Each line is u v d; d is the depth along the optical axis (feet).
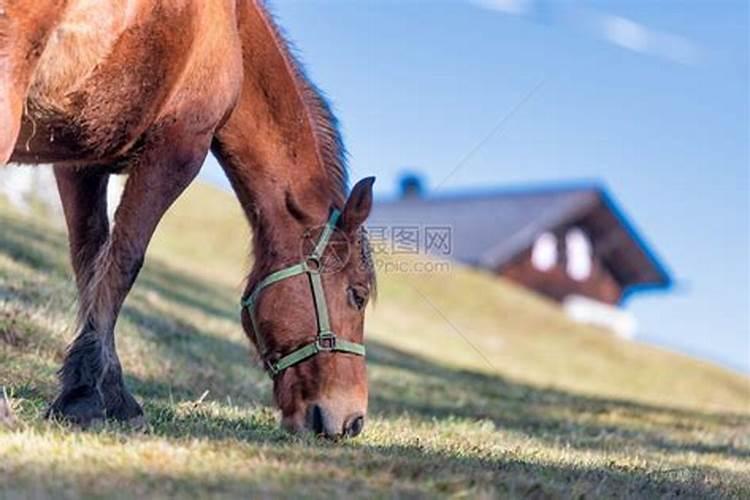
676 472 26.40
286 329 23.88
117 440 20.76
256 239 24.32
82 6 20.40
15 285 41.29
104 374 22.63
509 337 108.68
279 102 24.21
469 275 127.54
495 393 53.72
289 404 23.89
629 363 109.19
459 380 58.03
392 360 63.05
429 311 109.29
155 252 90.99
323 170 24.68
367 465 19.99
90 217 24.25
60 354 33.96
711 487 24.45
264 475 18.40
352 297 24.14
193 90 22.62
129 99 21.72
